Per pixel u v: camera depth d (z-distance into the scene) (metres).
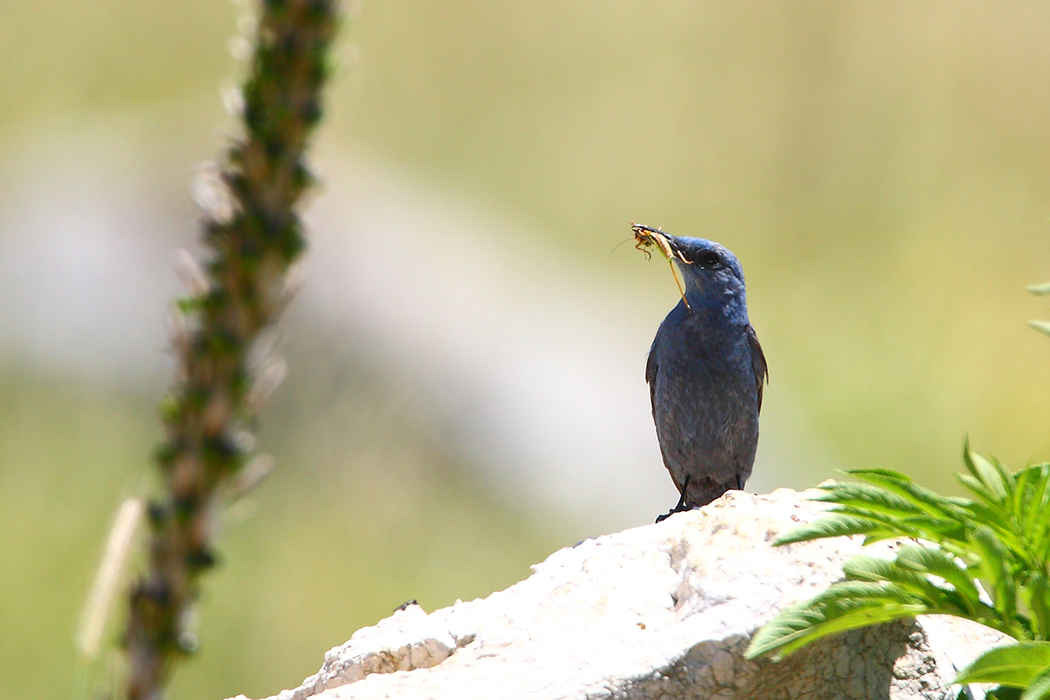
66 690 10.51
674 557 5.11
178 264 1.84
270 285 1.82
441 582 13.02
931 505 4.39
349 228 16.95
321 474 13.61
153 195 16.36
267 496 12.95
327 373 14.60
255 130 1.81
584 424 16.02
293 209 1.83
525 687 4.32
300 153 1.83
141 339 14.66
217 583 11.64
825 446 16.28
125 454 13.23
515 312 17.50
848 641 4.43
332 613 11.99
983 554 4.05
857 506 4.37
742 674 4.36
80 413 13.66
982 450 16.16
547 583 5.23
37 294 14.91
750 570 4.77
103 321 14.78
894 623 4.53
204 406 1.82
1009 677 3.83
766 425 16.11
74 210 15.97
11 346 14.21
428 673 4.61
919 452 16.23
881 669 4.48
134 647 1.83
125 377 14.33
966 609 4.08
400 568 12.91
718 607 4.57
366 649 5.02
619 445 16.11
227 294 1.81
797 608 3.97
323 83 1.83
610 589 4.96
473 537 13.83
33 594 11.20
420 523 13.59
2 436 13.12
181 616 1.84
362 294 15.74
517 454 15.12
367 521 13.32
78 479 12.70
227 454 1.82
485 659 4.70
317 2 1.81
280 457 13.56
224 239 1.81
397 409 14.51
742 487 9.38
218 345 1.81
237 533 12.31
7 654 10.63
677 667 4.34
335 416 14.27
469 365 15.69
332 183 17.97
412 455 14.24
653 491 15.76
